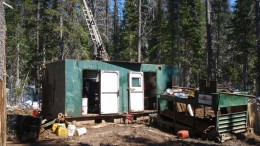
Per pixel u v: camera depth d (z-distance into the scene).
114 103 15.70
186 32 40.91
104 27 38.34
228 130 13.29
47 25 31.39
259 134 13.98
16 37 33.16
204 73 44.19
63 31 28.06
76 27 27.61
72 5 27.94
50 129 13.66
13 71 33.97
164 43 41.81
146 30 41.28
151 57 43.62
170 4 40.62
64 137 12.70
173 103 16.36
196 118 14.41
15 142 11.92
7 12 34.22
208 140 13.21
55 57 31.14
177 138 13.27
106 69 15.59
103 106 15.40
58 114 14.16
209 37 25.86
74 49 28.55
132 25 39.31
